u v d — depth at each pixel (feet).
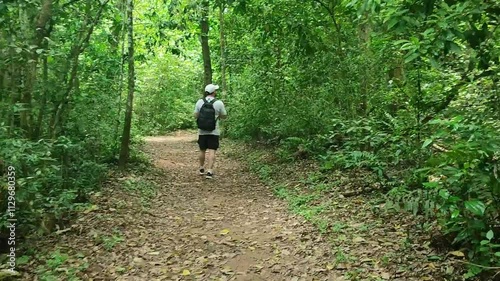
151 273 15.57
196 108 32.73
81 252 16.97
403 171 19.57
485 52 15.23
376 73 25.84
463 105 17.57
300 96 33.14
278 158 36.06
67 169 23.13
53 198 19.15
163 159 41.55
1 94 17.90
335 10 29.37
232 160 41.29
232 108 51.49
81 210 21.12
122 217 21.07
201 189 29.04
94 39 28.30
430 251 15.21
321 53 30.60
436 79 18.72
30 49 17.52
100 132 28.94
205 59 52.39
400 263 14.71
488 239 13.25
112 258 16.67
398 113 19.86
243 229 20.22
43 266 15.71
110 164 32.17
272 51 38.19
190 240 18.80
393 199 17.89
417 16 13.17
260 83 39.60
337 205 21.29
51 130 21.20
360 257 15.49
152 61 73.36
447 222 13.69
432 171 13.48
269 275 15.24
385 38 20.30
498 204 13.07
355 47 28.25
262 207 23.82
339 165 27.40
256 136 47.16
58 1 21.36
